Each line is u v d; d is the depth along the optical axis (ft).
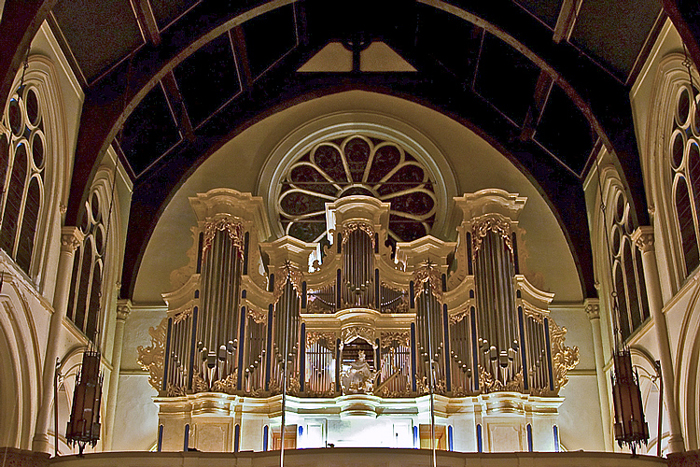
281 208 80.18
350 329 66.03
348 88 82.94
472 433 63.05
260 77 82.33
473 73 79.41
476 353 65.10
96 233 68.18
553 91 71.77
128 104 63.41
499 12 66.85
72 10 55.98
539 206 78.48
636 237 61.05
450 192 79.30
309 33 82.99
